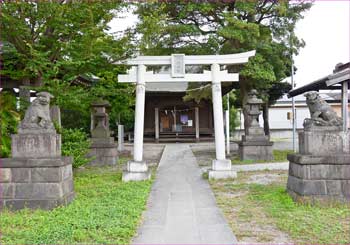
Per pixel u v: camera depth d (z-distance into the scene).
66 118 25.06
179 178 11.64
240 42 14.44
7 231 5.72
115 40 9.73
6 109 10.02
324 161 7.39
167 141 28.45
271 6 15.17
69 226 5.86
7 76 11.08
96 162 15.01
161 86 27.98
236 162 14.98
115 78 12.97
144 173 11.05
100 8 9.01
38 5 8.14
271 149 15.54
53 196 7.21
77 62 8.70
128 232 5.64
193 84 18.22
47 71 8.91
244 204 7.72
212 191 9.34
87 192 8.84
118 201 7.76
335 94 28.59
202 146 23.92
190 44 15.58
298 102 36.38
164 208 7.57
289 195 8.17
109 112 19.17
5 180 7.24
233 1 15.12
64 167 7.66
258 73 14.55
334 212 6.74
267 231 5.83
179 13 15.21
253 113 15.80
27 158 7.38
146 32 10.05
